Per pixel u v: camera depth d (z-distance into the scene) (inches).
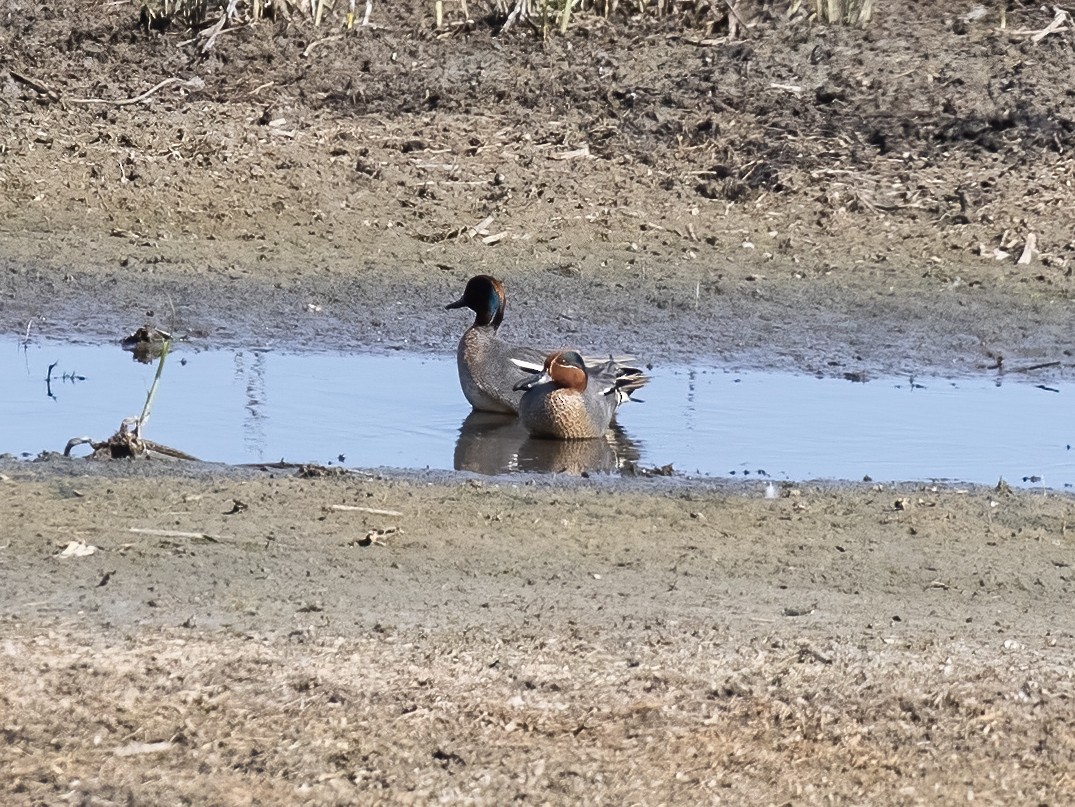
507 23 1209.4
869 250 948.6
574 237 953.5
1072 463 657.0
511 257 925.8
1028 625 468.8
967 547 540.4
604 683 415.5
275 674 411.5
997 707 412.5
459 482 600.1
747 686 417.7
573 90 1126.4
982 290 897.5
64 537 508.4
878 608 478.3
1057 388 776.9
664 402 741.9
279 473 603.8
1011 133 1073.5
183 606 453.7
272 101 1107.3
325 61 1162.0
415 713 395.9
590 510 565.6
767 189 1013.2
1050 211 988.6
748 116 1093.1
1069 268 927.7
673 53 1179.9
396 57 1171.9
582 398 683.4
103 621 440.1
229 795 360.8
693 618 461.4
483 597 473.1
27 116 1043.9
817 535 547.5
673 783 374.3
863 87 1126.4
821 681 422.3
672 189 1014.4
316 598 465.4
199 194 971.3
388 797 363.3
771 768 382.3
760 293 888.9
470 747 383.2
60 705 391.2
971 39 1193.4
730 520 561.0
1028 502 593.0
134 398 714.2
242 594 465.7
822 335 839.7
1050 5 1246.9
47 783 361.1
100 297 850.8
